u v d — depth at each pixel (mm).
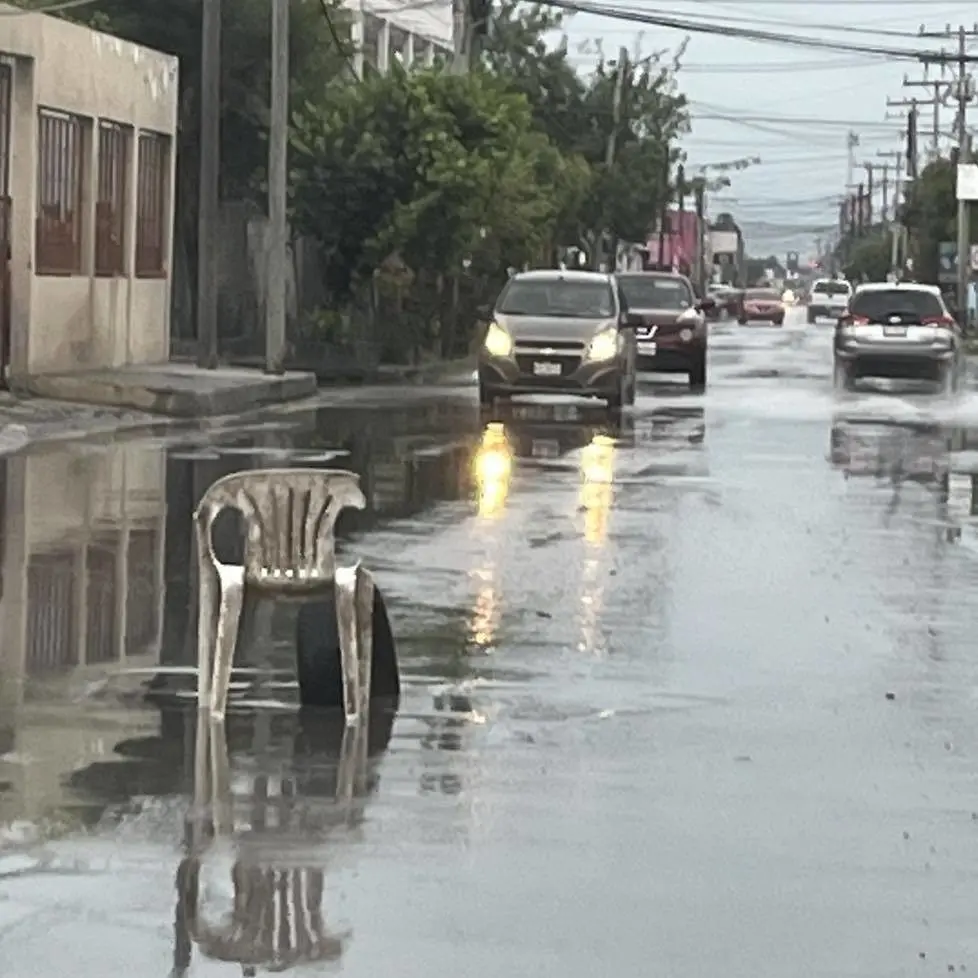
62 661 18766
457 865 12508
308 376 58688
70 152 56188
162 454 38406
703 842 13094
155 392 48625
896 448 42281
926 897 11984
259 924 11328
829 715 16906
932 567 25422
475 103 74562
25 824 13281
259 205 78938
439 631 20484
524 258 78750
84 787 14266
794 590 23391
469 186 72125
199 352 59531
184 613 21391
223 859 12547
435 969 10664
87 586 23031
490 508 30859
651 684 18047
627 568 24844
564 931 11289
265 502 16547
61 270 55344
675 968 10719
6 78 51938
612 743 15836
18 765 14875
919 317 63781
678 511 30781
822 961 10859
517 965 10742
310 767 14961
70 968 10602
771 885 12195
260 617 21203
